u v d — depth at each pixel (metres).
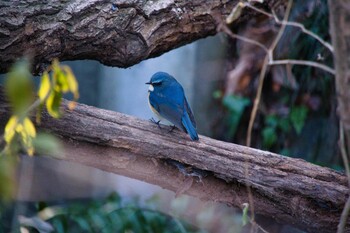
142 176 9.08
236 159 8.89
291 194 8.86
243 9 11.00
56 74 5.30
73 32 8.98
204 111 16.73
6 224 14.98
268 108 14.30
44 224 12.91
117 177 17.97
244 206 8.55
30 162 17.36
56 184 17.62
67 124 8.59
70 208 13.00
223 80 15.47
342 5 6.55
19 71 4.13
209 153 8.88
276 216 9.13
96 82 18.83
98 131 8.66
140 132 8.84
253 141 14.66
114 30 9.34
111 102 18.69
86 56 9.52
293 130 14.30
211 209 14.14
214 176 8.95
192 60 17.36
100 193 17.95
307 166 8.94
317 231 9.11
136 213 12.73
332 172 8.91
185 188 8.99
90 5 9.07
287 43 13.31
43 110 8.47
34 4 8.68
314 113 14.17
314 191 8.77
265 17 12.93
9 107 8.35
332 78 13.57
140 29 9.59
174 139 8.90
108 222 12.48
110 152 8.83
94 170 17.91
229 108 14.45
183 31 10.25
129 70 18.50
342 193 8.74
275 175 8.84
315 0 12.95
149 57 10.21
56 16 8.84
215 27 10.55
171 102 10.03
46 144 4.78
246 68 14.01
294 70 13.70
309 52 13.38
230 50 14.28
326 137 14.12
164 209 15.92
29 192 17.28
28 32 8.63
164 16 9.81
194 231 13.34
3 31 8.45
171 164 8.93
